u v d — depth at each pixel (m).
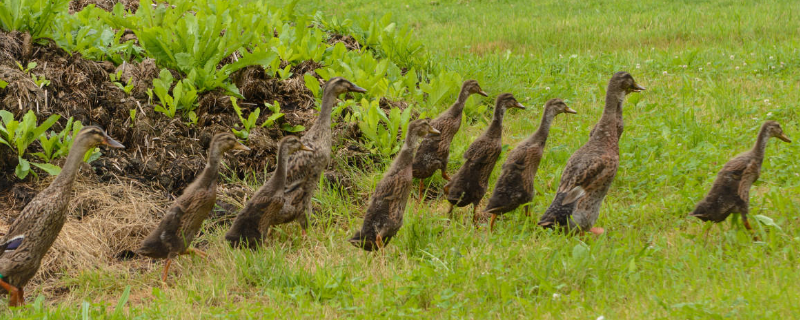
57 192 9.98
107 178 12.95
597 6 32.00
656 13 29.16
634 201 12.81
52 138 12.66
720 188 10.90
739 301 8.45
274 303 9.70
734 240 10.84
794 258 10.00
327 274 10.21
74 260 11.26
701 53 21.95
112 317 8.97
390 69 18.11
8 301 10.06
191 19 15.41
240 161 13.86
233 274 10.56
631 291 9.40
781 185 12.88
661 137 15.18
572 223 11.09
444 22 31.58
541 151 12.01
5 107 13.07
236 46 15.06
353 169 14.30
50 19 14.52
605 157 11.40
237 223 11.25
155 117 14.07
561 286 9.30
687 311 8.24
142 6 16.52
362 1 37.34
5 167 12.62
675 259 10.32
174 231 10.55
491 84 18.47
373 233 10.96
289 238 12.16
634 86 11.80
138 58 15.54
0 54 13.62
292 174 11.98
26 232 9.77
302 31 17.83
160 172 13.30
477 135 16.25
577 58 21.88
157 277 10.92
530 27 27.67
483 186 12.48
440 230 11.70
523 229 11.30
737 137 15.03
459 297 9.48
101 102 14.07
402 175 11.12
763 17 26.27
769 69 19.75
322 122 12.51
